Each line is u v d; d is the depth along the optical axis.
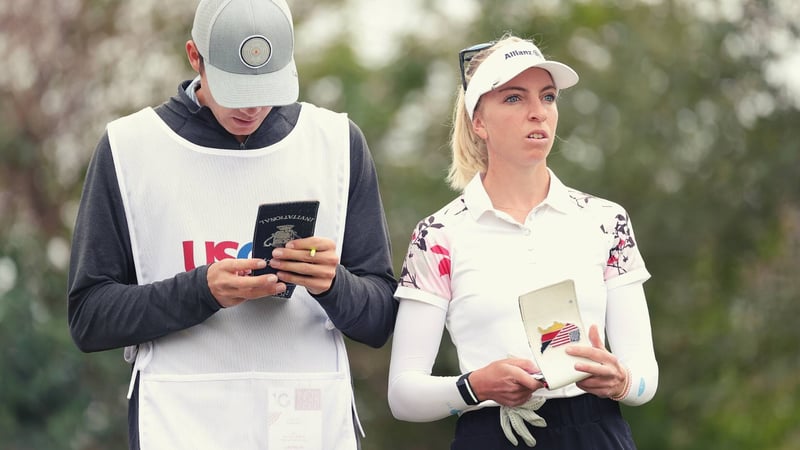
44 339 37.38
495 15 51.78
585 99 49.75
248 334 13.51
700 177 48.12
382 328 13.82
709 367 47.81
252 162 13.59
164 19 47.59
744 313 47.12
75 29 46.78
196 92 13.78
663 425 49.41
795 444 47.06
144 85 47.38
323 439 13.61
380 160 51.94
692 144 48.38
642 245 48.50
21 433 36.97
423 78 55.06
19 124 46.16
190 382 13.39
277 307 13.59
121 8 47.16
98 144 13.76
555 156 49.22
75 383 37.88
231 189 13.54
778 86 47.59
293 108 13.95
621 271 13.59
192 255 13.45
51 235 46.69
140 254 13.52
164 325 13.11
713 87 48.19
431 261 13.58
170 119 13.64
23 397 37.09
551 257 13.34
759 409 47.00
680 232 47.81
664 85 48.69
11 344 37.03
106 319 13.21
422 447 52.50
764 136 47.91
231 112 13.27
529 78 13.45
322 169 13.84
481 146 14.17
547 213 13.54
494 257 13.37
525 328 12.59
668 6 49.97
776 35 47.19
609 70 49.44
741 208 47.75
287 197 13.62
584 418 13.04
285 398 13.50
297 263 12.62
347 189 13.92
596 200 13.80
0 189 46.47
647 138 48.31
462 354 13.39
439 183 51.72
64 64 46.56
